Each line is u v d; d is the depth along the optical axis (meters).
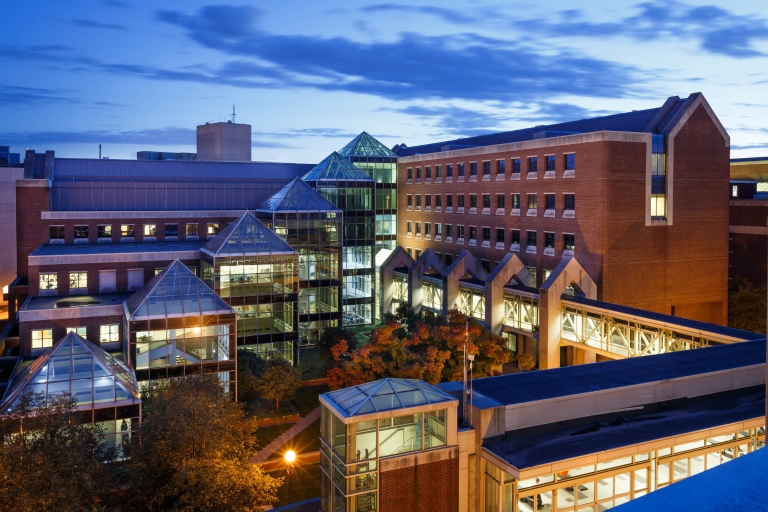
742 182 87.81
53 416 29.58
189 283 56.59
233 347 55.38
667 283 67.44
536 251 74.12
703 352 41.34
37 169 95.19
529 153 74.81
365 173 94.31
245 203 100.44
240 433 35.03
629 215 64.81
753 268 80.25
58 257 70.62
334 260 80.75
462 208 89.12
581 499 29.75
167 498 30.55
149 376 52.78
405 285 87.44
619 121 75.19
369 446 29.09
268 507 38.34
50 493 24.97
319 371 66.56
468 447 30.62
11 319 80.06
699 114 67.69
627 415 34.00
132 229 87.50
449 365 47.88
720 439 32.94
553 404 32.03
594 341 59.47
